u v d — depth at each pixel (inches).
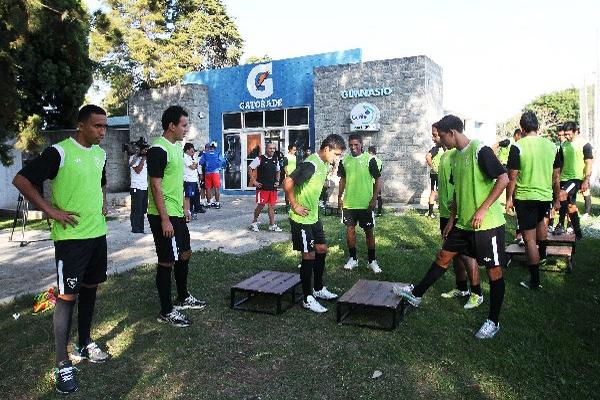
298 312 206.5
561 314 196.4
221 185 813.9
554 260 282.2
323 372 153.7
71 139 154.8
